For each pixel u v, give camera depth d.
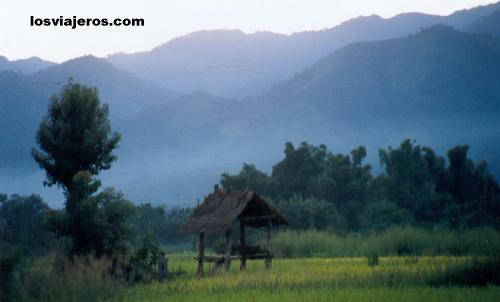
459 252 73.25
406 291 31.72
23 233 47.41
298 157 157.12
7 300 28.88
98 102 53.72
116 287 33.25
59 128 52.41
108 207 48.44
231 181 156.62
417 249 76.81
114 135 54.00
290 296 30.56
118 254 46.22
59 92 53.72
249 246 53.47
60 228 47.22
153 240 47.34
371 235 85.31
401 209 128.62
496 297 29.20
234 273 47.88
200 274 51.25
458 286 33.62
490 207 131.00
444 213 129.12
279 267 54.00
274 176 159.75
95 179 49.66
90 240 47.50
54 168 52.69
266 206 53.94
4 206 98.19
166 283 40.38
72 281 31.62
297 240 82.75
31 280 30.39
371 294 30.62
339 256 80.62
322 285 34.53
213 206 55.00
